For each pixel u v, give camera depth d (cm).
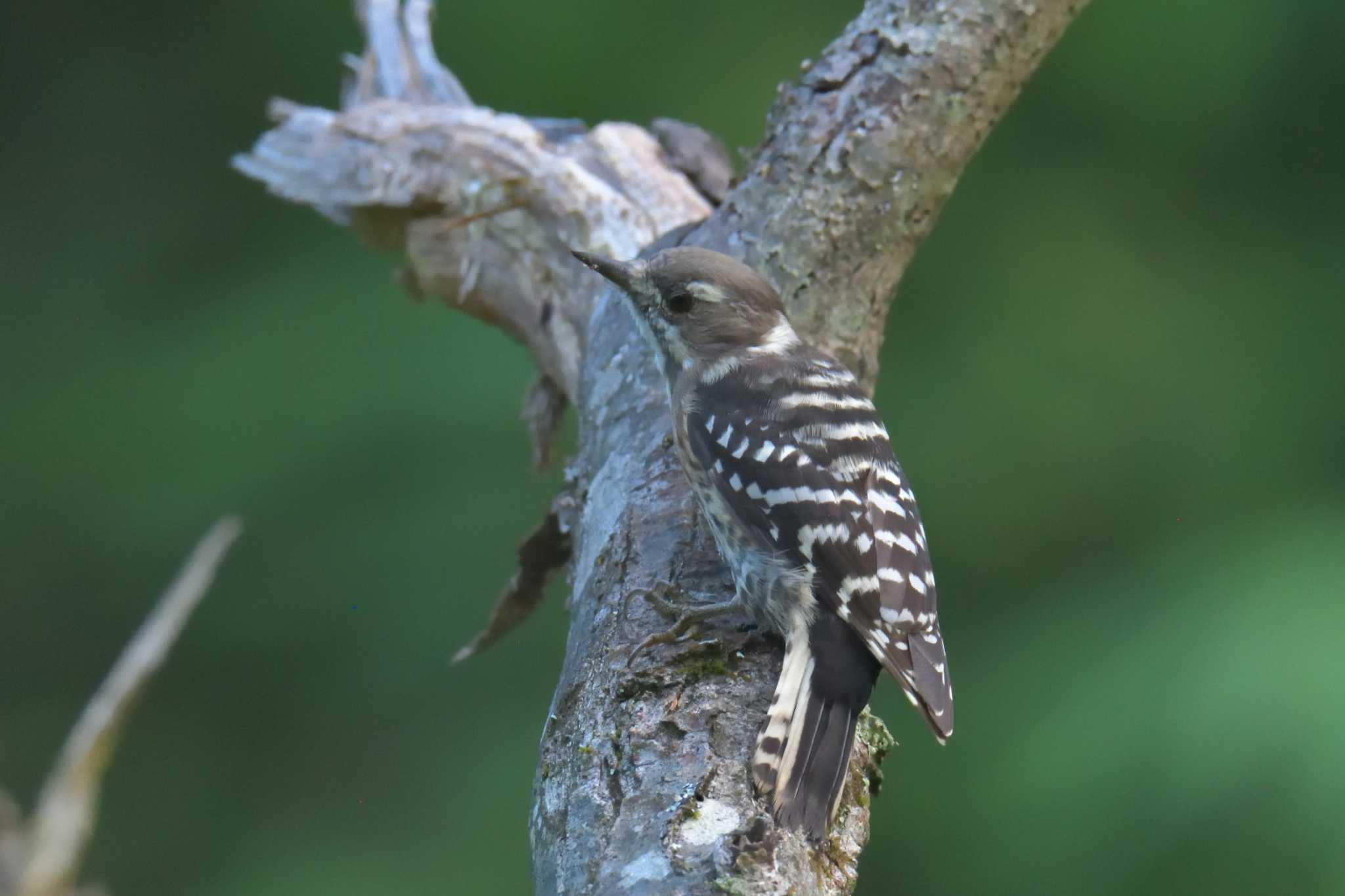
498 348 1325
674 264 700
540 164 923
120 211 1552
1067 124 1444
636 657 560
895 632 561
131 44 1602
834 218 795
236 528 278
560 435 977
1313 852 956
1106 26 1409
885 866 1198
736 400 632
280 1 1584
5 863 242
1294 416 1336
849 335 806
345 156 968
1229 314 1374
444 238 954
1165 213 1423
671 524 644
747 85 1427
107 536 1355
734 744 511
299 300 1379
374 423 1320
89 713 263
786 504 589
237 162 1003
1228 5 1392
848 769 519
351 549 1316
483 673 1309
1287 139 1409
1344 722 972
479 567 1299
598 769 512
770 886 448
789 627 570
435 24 1438
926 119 800
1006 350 1381
